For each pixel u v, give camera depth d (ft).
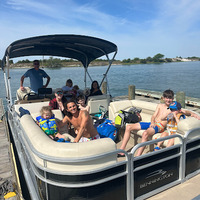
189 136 9.05
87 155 6.52
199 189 8.61
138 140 12.39
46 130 9.86
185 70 179.83
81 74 141.49
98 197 6.91
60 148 6.60
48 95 19.34
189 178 9.39
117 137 13.99
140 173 7.82
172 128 9.84
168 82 87.86
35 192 8.55
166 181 8.68
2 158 14.87
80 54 22.36
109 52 18.39
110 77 118.62
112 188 7.14
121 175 7.16
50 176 6.84
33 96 16.72
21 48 17.56
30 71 18.52
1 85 75.72
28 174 9.91
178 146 8.66
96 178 6.72
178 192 8.45
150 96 37.86
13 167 12.90
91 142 6.84
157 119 10.89
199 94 57.06
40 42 16.30
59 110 12.62
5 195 10.32
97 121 13.16
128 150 12.23
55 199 6.96
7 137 18.88
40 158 7.09
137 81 94.73
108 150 6.83
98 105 17.62
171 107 9.80
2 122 23.93
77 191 6.72
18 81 87.15
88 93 18.20
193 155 9.48
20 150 12.34
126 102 15.02
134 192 7.77
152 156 7.99
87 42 16.66
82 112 9.01
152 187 8.28
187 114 10.50
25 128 9.14
